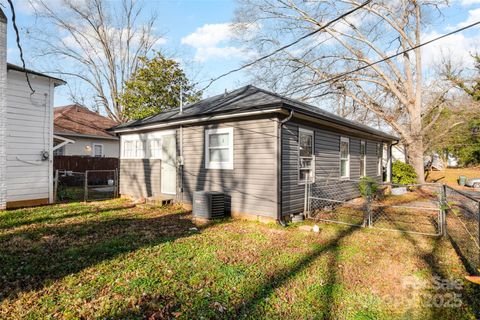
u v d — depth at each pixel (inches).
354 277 151.1
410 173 615.2
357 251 193.2
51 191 370.3
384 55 704.4
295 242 210.7
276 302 122.3
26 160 345.7
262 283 139.4
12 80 334.3
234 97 351.6
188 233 231.1
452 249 200.2
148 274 146.2
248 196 285.9
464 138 919.0
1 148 316.8
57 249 184.5
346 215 322.7
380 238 227.3
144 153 409.4
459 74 789.2
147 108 813.2
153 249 186.4
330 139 370.9
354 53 729.6
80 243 198.2
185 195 347.6
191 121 324.5
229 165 302.4
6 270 149.7
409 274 156.5
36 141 355.6
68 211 317.4
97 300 119.6
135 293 125.8
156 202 358.6
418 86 698.8
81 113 808.3
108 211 323.0
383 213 337.4
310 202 311.6
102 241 203.5
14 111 335.6
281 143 271.1
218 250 187.0
